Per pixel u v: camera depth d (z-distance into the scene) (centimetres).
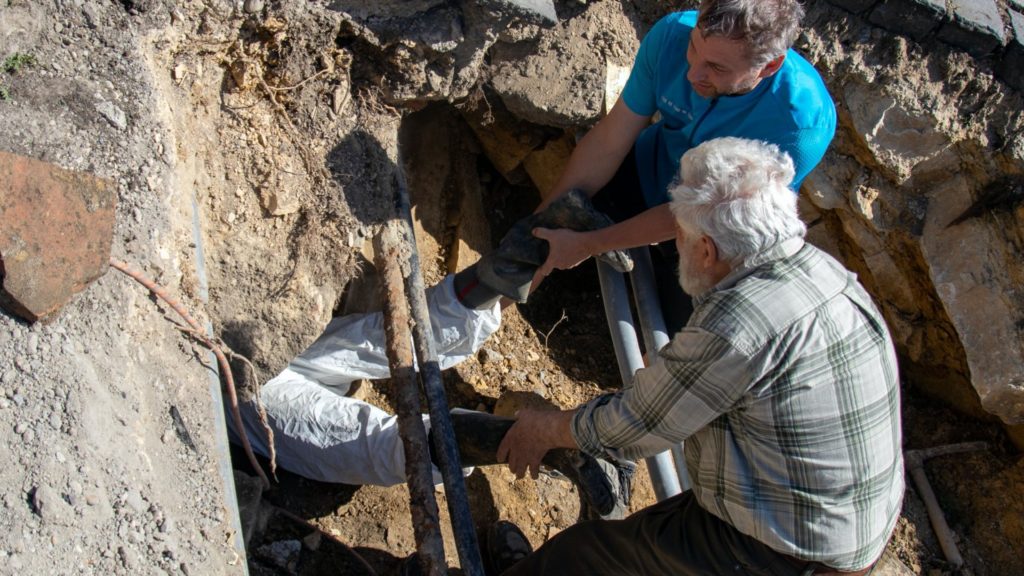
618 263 304
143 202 221
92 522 185
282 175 263
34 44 219
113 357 204
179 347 220
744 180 186
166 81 242
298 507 282
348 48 276
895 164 344
